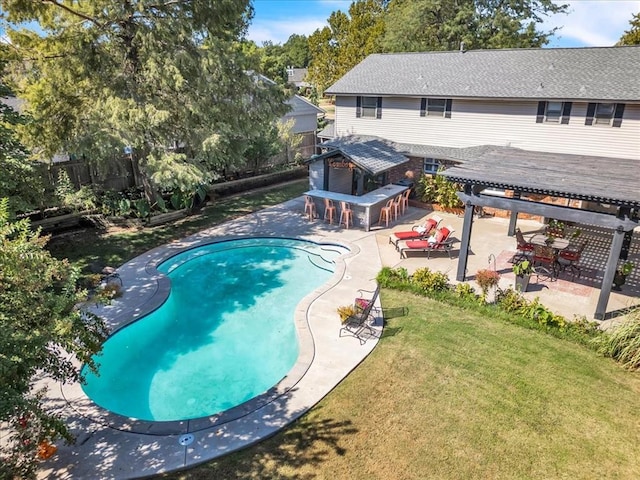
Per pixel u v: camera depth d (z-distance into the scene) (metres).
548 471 6.84
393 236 16.73
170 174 16.16
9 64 14.99
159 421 7.84
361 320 10.70
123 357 10.45
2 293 6.05
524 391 8.67
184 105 16.80
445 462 6.99
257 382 9.62
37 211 17.00
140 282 13.59
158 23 15.45
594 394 8.60
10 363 5.03
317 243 17.38
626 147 17.53
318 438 7.51
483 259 15.36
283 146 28.67
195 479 6.66
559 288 13.20
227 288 14.10
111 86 16.17
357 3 52.78
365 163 19.30
